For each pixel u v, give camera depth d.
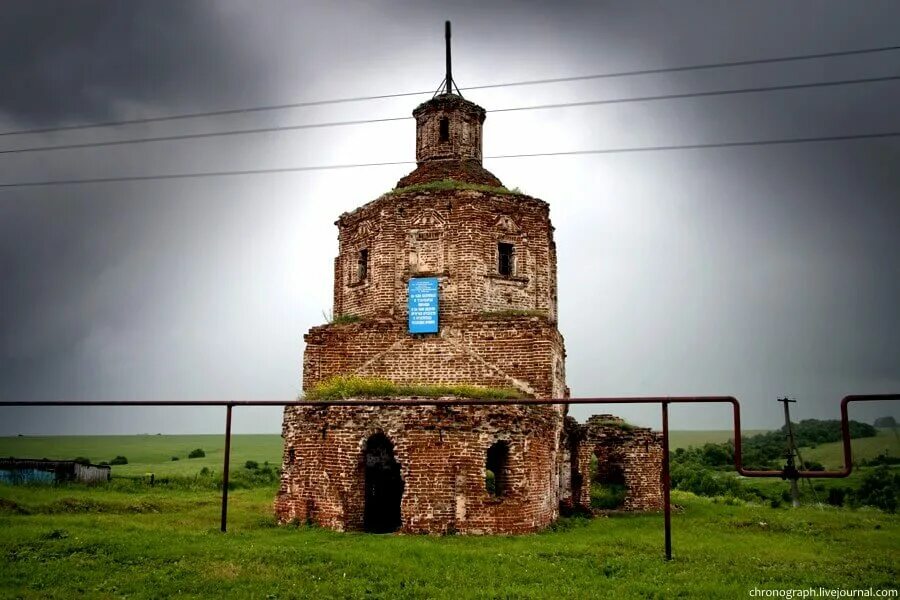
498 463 28.16
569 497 34.53
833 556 23.27
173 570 18.67
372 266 34.53
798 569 20.86
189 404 23.56
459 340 32.34
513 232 34.59
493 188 34.84
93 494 38.44
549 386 31.14
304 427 28.81
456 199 33.84
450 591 17.42
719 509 39.69
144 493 42.06
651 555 22.06
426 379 32.34
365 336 33.00
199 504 35.66
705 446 94.38
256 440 164.75
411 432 26.50
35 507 29.59
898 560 22.73
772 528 30.73
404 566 19.48
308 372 33.16
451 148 37.72
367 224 35.28
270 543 22.45
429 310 32.88
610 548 23.12
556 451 31.92
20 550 20.05
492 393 28.73
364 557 20.20
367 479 31.69
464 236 33.38
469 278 33.03
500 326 32.03
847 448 18.23
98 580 17.92
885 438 105.56
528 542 24.05
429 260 33.78
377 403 22.20
